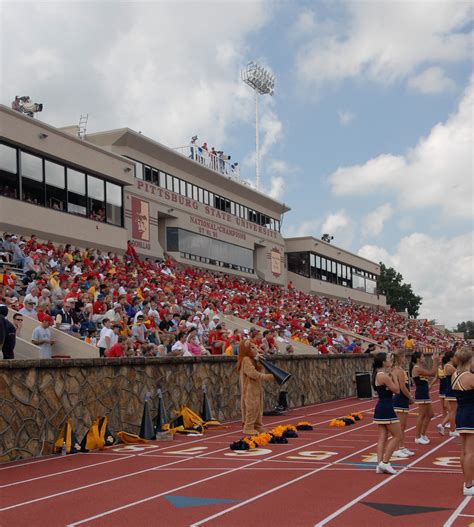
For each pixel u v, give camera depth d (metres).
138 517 8.39
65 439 13.95
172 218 44.12
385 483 10.30
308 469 11.66
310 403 25.73
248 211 55.09
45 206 30.98
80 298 21.34
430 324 82.38
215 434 17.00
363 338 43.94
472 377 9.34
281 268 60.38
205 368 19.12
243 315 33.44
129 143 39.62
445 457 12.82
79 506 9.04
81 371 14.70
